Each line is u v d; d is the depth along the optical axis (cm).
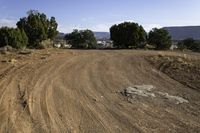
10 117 908
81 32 6269
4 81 1395
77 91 1273
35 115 934
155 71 1872
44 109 998
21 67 1809
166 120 927
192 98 1210
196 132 831
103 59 2480
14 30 3678
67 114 959
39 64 1978
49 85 1354
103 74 1722
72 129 828
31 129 816
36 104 1049
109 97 1196
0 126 831
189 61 2345
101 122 893
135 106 1077
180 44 6225
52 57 2439
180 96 1240
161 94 1262
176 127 866
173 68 1956
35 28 4619
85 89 1318
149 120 923
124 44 5584
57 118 916
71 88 1323
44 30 4766
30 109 991
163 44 5438
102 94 1241
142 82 1520
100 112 991
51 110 992
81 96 1192
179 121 921
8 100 1084
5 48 2858
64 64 2048
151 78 1634
